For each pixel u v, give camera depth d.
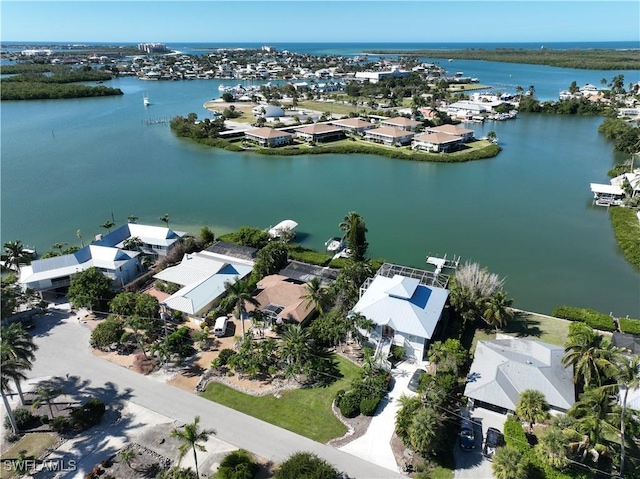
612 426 42.34
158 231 87.31
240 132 190.62
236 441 46.09
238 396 52.41
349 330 59.03
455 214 114.25
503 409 49.31
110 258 76.94
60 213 111.50
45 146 172.62
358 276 69.38
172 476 40.28
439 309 62.00
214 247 86.81
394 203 121.62
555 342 62.38
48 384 54.09
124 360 58.62
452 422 48.06
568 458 40.84
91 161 155.62
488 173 148.38
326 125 194.25
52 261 74.56
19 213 110.81
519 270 86.38
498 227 106.44
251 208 116.69
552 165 156.12
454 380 51.06
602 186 121.88
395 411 49.81
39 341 62.22
